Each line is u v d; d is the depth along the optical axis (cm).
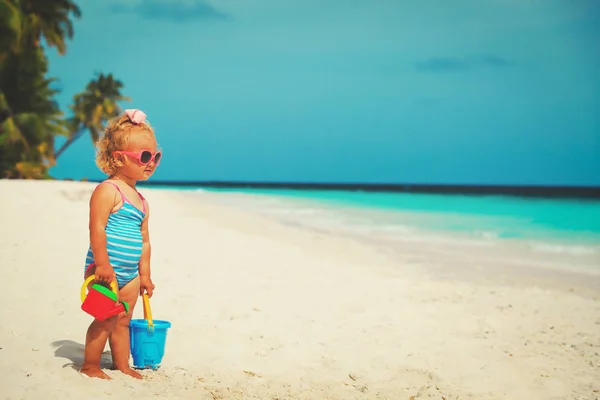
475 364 508
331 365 489
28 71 3206
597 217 2253
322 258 1053
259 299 700
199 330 562
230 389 409
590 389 462
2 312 553
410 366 495
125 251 393
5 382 358
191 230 1264
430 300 747
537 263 1102
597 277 964
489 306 724
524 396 445
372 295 759
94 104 5225
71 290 654
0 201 1189
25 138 3183
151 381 400
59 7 3225
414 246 1295
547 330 625
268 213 2061
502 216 2275
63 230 1010
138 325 428
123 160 401
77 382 368
